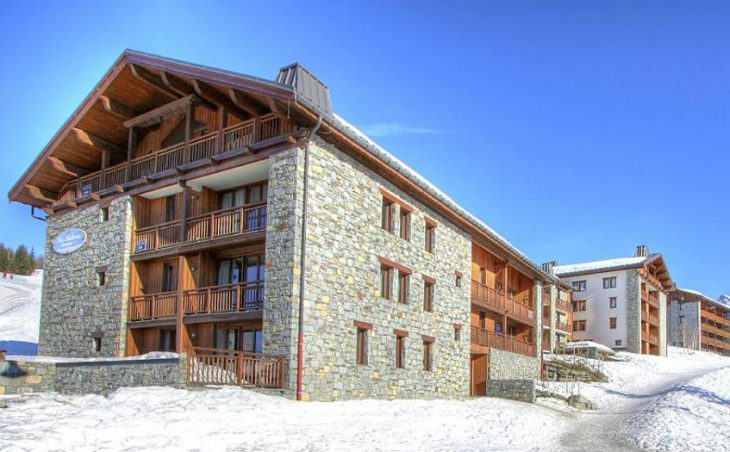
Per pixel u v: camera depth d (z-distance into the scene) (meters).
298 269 18.92
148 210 24.88
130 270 23.94
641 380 40.28
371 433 14.32
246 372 17.61
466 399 26.97
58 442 10.48
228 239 20.91
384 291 23.45
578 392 32.22
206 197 23.11
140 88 24.11
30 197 27.50
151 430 11.93
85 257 25.41
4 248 83.62
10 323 42.84
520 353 35.69
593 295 62.69
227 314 20.55
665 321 67.06
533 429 18.98
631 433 19.06
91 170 27.22
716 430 19.22
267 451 11.41
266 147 20.17
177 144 23.88
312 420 15.02
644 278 62.03
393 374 23.03
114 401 14.37
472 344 30.08
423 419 17.45
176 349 21.62
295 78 19.89
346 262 20.92
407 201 25.02
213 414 13.82
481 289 31.84
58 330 25.58
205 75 20.45
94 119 25.20
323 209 20.08
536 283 38.78
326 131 19.89
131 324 23.28
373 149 21.69
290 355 18.39
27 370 18.59
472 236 30.64
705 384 29.55
